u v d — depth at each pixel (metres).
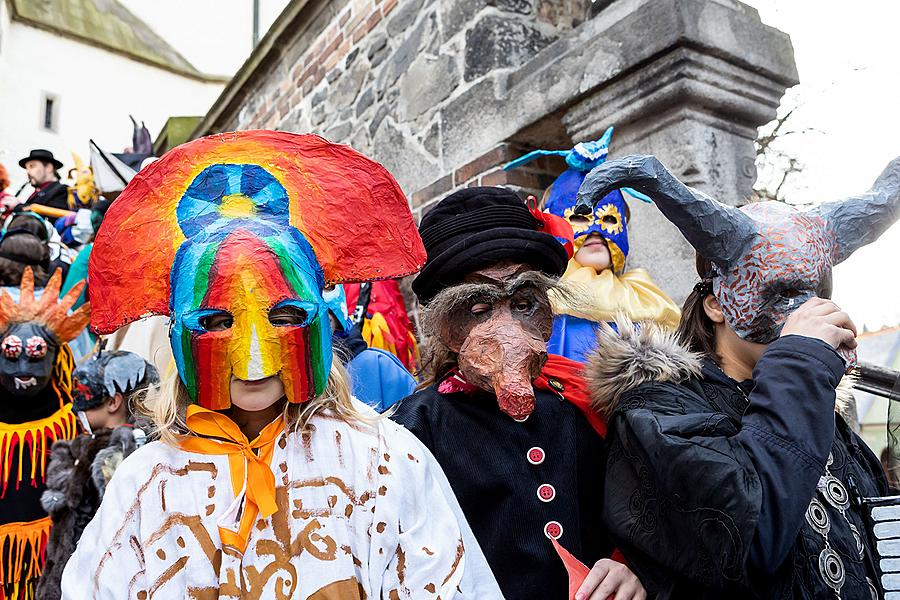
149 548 0.98
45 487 2.69
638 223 2.40
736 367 1.29
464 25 3.06
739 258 1.19
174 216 1.10
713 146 2.31
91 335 3.62
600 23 2.50
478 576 1.11
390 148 3.52
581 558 1.24
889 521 1.07
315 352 1.03
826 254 1.20
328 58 4.25
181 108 13.27
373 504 1.05
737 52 2.29
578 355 1.82
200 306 0.99
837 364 1.06
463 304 1.29
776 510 0.97
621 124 2.44
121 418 2.48
